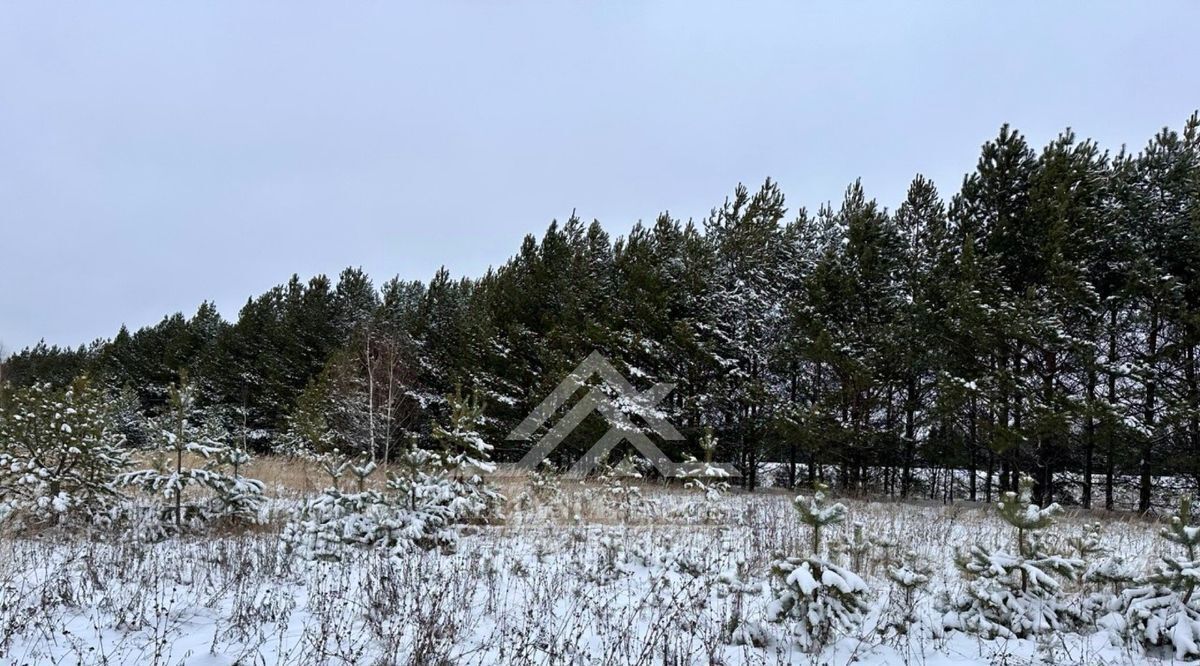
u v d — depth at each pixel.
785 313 18.81
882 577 6.84
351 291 33.31
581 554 7.86
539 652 4.73
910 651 4.86
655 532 9.41
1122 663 4.47
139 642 4.70
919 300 15.41
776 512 11.31
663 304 18.98
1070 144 14.85
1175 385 13.15
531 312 22.72
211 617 5.31
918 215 18.41
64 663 4.27
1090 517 12.32
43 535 8.23
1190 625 4.48
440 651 4.53
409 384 25.03
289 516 9.34
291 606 5.48
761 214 20.31
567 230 24.78
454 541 7.95
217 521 8.84
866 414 16.92
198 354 37.28
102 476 9.07
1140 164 14.14
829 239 20.42
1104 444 13.30
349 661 4.39
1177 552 7.69
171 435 8.87
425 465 9.34
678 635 4.90
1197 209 12.36
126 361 39.41
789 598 4.79
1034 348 14.03
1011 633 4.91
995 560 5.12
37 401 8.58
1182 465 13.20
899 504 13.70
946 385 14.54
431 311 28.72
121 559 6.75
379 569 6.45
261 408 31.27
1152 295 12.72
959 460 16.83
